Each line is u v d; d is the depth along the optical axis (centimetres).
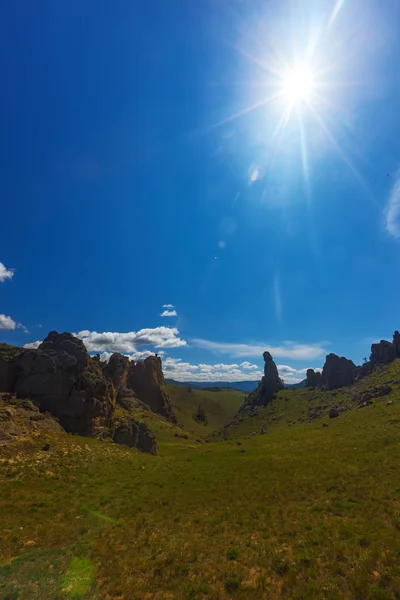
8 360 6800
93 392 7225
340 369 17062
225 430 15800
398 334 14988
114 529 2462
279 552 1914
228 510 2830
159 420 13325
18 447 4456
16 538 2214
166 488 3734
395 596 1390
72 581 1686
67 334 8338
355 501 2662
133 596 1552
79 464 4366
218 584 1638
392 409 7381
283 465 4450
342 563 1694
